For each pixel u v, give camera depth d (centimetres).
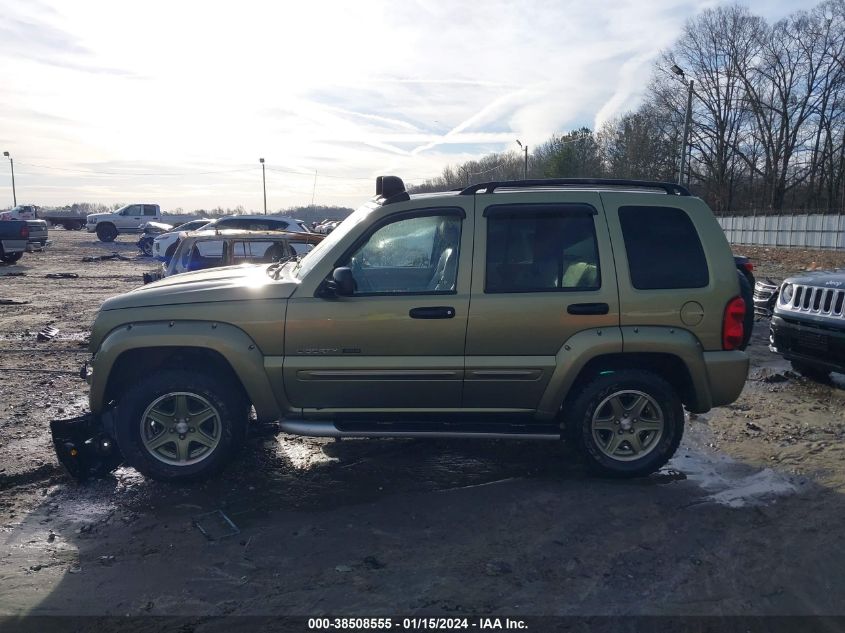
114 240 3959
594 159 6212
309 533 398
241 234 972
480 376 452
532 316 448
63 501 443
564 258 457
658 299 453
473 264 452
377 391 456
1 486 462
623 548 378
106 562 366
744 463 505
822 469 490
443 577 348
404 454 531
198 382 453
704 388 458
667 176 5700
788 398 674
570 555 371
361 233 459
